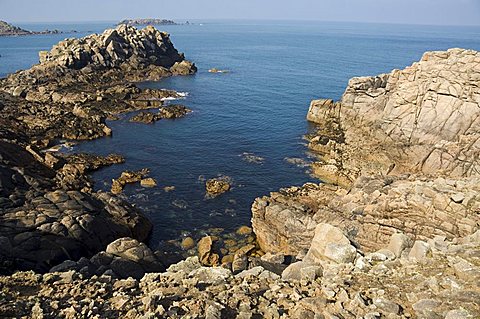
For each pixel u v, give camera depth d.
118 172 49.97
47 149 56.28
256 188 46.16
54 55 111.25
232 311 10.90
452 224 22.25
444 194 23.34
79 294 12.16
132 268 20.09
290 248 30.00
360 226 25.59
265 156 56.34
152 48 130.62
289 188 44.09
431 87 50.47
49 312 10.61
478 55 47.88
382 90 59.09
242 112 79.12
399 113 53.91
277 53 182.88
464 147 42.06
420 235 22.75
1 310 10.29
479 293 10.20
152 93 89.19
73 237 27.86
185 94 93.56
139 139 62.41
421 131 50.88
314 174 50.41
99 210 33.56
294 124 71.81
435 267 12.56
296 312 10.61
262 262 19.36
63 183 39.19
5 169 34.38
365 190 29.67
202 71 127.06
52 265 25.00
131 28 131.88
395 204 25.16
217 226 37.81
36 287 13.01
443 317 9.57
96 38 119.12
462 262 12.05
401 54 182.00
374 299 10.83
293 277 14.26
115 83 98.00
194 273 14.48
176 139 62.72
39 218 28.66
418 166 46.78
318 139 60.75
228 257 32.19
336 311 10.44
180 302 11.12
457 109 47.97
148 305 10.62
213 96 92.25
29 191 32.72
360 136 58.72
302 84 107.25
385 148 52.97
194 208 41.09
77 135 61.28
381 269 13.08
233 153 57.34
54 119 65.31
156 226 37.59
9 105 73.12
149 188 45.44
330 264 14.39
